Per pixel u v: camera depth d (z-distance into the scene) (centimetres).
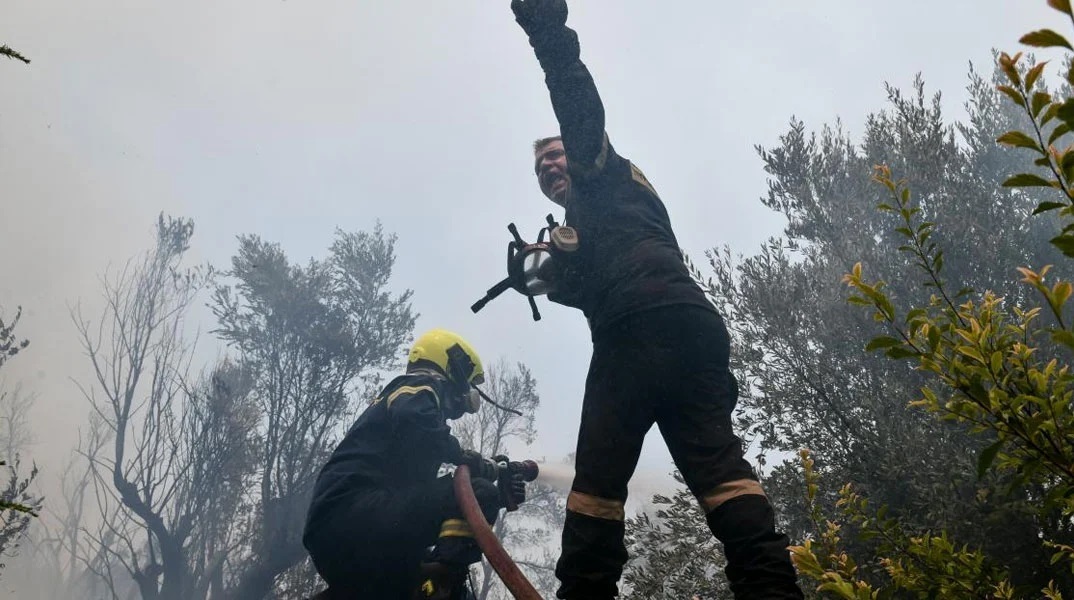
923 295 501
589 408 218
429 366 383
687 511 432
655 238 229
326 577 332
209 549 1805
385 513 319
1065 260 501
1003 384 162
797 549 173
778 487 425
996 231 514
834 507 415
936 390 431
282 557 1723
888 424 426
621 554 207
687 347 214
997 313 174
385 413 350
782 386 474
